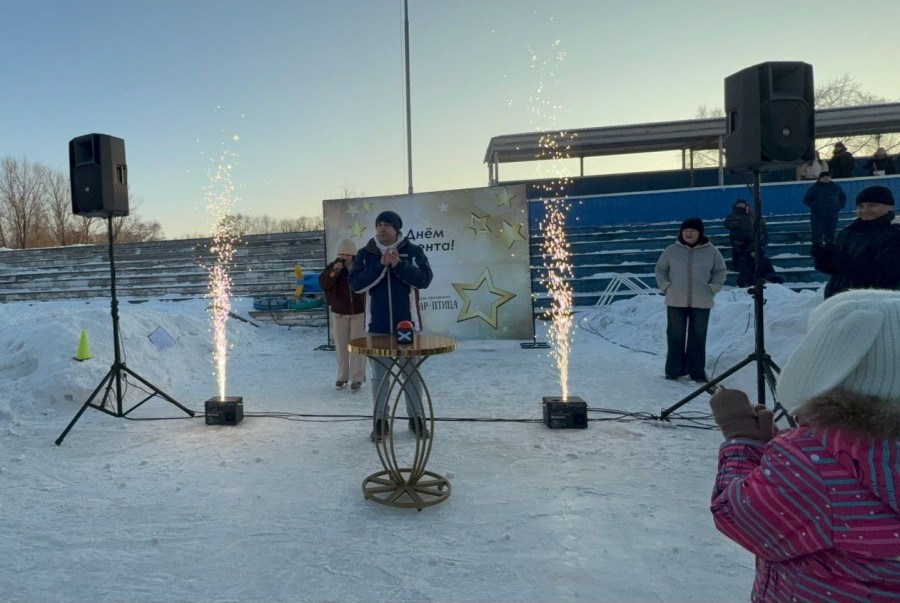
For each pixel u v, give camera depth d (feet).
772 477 4.05
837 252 15.81
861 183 47.50
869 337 3.73
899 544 3.64
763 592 4.43
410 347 11.36
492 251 30.78
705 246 21.81
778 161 14.15
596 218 52.01
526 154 57.26
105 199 17.15
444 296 31.19
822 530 3.82
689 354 22.44
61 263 69.21
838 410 3.83
